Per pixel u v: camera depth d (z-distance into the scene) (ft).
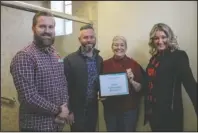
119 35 8.48
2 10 8.48
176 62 6.64
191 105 7.66
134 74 7.19
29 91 4.80
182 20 8.00
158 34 6.93
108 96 6.97
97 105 7.18
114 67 7.09
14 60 4.97
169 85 6.67
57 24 6.48
